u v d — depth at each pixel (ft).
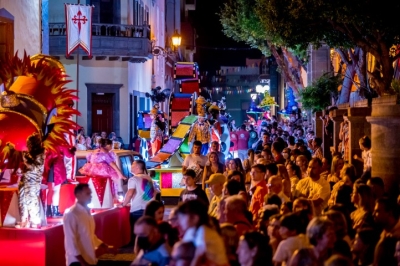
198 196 42.93
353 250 27.91
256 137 107.14
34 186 40.65
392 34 62.34
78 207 34.88
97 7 129.90
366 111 61.52
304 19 66.23
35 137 40.73
